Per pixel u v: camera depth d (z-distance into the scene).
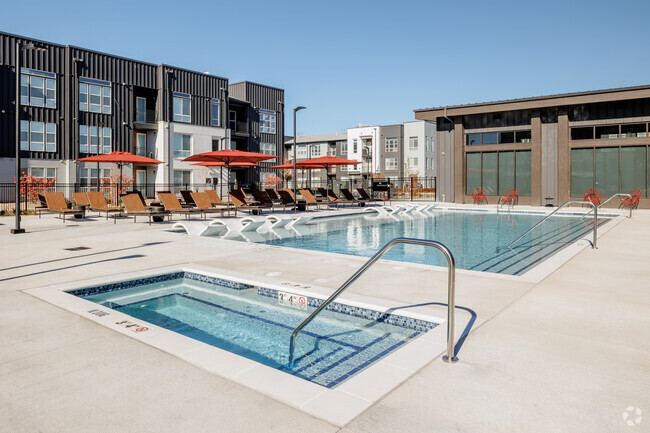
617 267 6.77
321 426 2.36
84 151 32.22
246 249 8.77
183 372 3.06
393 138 59.03
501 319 4.25
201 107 38.97
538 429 2.35
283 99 49.53
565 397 2.71
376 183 28.94
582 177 21.33
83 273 6.44
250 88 45.66
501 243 11.05
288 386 2.85
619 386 2.86
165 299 5.94
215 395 2.72
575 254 7.92
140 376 3.00
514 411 2.54
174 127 36.72
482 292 5.29
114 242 9.77
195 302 5.79
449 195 25.47
